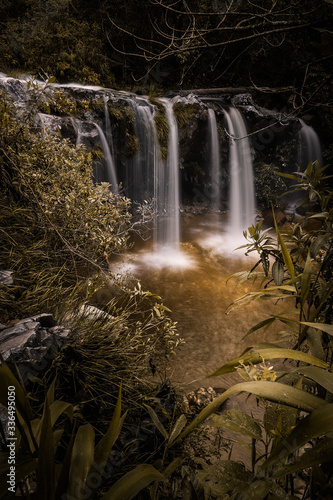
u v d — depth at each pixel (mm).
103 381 2223
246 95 9688
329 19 2445
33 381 1790
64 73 8484
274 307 5738
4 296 2451
